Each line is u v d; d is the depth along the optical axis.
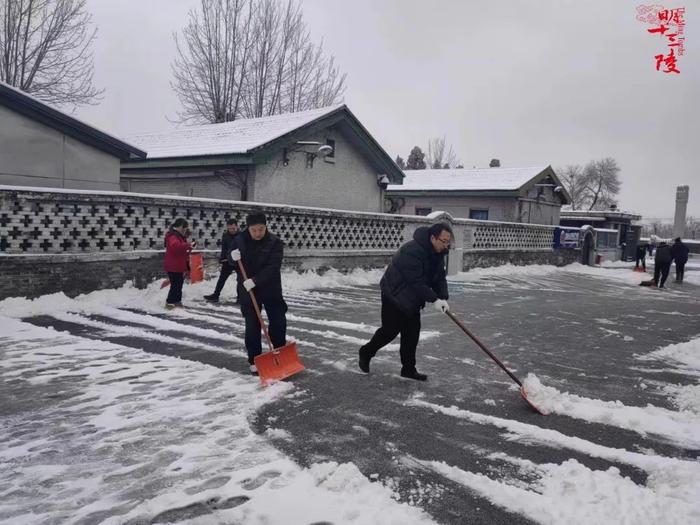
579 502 3.27
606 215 32.59
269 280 5.69
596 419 4.71
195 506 3.11
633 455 3.97
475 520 3.06
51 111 10.53
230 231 9.76
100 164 11.57
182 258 8.94
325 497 3.24
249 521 2.97
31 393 4.87
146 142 17.48
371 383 5.51
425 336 7.97
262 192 14.30
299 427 4.29
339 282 13.56
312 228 13.38
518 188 24.02
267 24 26.42
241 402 4.76
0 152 10.16
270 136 14.18
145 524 2.92
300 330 7.96
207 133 16.88
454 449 3.99
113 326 7.64
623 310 11.95
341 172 16.88
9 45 20.08
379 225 15.34
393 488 3.38
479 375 5.96
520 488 3.43
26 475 3.40
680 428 4.54
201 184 15.26
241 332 7.48
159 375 5.45
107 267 9.33
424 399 5.07
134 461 3.62
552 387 5.42
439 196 26.34
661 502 3.25
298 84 27.66
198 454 3.75
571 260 26.41
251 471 3.52
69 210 8.94
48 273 8.59
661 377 6.21
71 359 5.93
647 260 36.50
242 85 26.22
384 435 4.20
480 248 20.05
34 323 7.66
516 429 4.41
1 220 8.21
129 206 9.71
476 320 9.65
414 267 5.37
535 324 9.49
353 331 7.98
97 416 4.37
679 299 14.88
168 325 7.82
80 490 3.24
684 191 35.72
